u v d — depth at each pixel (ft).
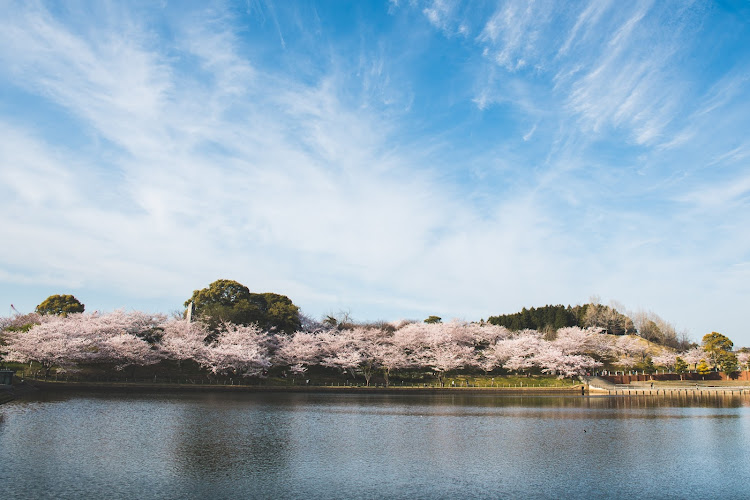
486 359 355.56
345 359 310.45
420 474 91.91
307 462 99.60
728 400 258.37
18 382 211.82
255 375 283.38
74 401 185.37
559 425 156.25
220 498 74.79
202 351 285.23
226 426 139.74
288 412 175.83
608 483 87.51
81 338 261.24
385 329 408.46
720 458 109.19
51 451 100.89
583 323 504.43
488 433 139.03
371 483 85.15
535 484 86.22
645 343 488.44
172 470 89.76
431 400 238.68
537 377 340.18
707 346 407.85
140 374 275.18
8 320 325.62
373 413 179.83
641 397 276.41
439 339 361.71
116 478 83.35
